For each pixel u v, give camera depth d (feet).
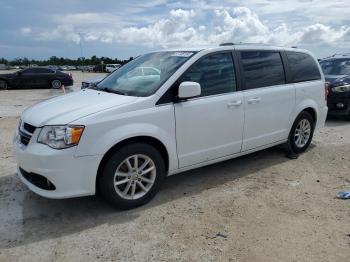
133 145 12.70
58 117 12.00
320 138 23.68
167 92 13.48
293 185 15.58
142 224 12.14
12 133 25.39
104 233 11.56
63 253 10.47
